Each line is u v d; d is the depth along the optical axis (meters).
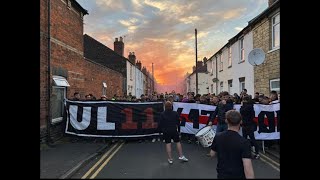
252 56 14.87
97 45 36.59
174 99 16.75
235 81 22.34
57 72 12.89
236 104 11.94
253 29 18.19
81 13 16.72
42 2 11.38
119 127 12.87
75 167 7.86
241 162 4.09
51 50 12.34
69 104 12.92
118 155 9.94
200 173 3.69
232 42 23.03
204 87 46.19
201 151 10.70
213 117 10.82
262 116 11.12
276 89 14.59
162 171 3.75
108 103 12.92
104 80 24.27
